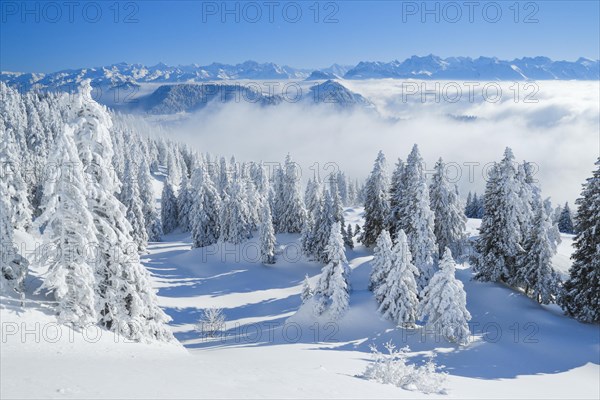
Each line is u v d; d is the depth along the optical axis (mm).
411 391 16031
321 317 34844
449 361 26828
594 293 31766
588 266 32219
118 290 19891
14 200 31484
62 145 17875
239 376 13258
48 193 17812
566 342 29438
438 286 29766
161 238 83188
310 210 69125
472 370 25375
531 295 38188
